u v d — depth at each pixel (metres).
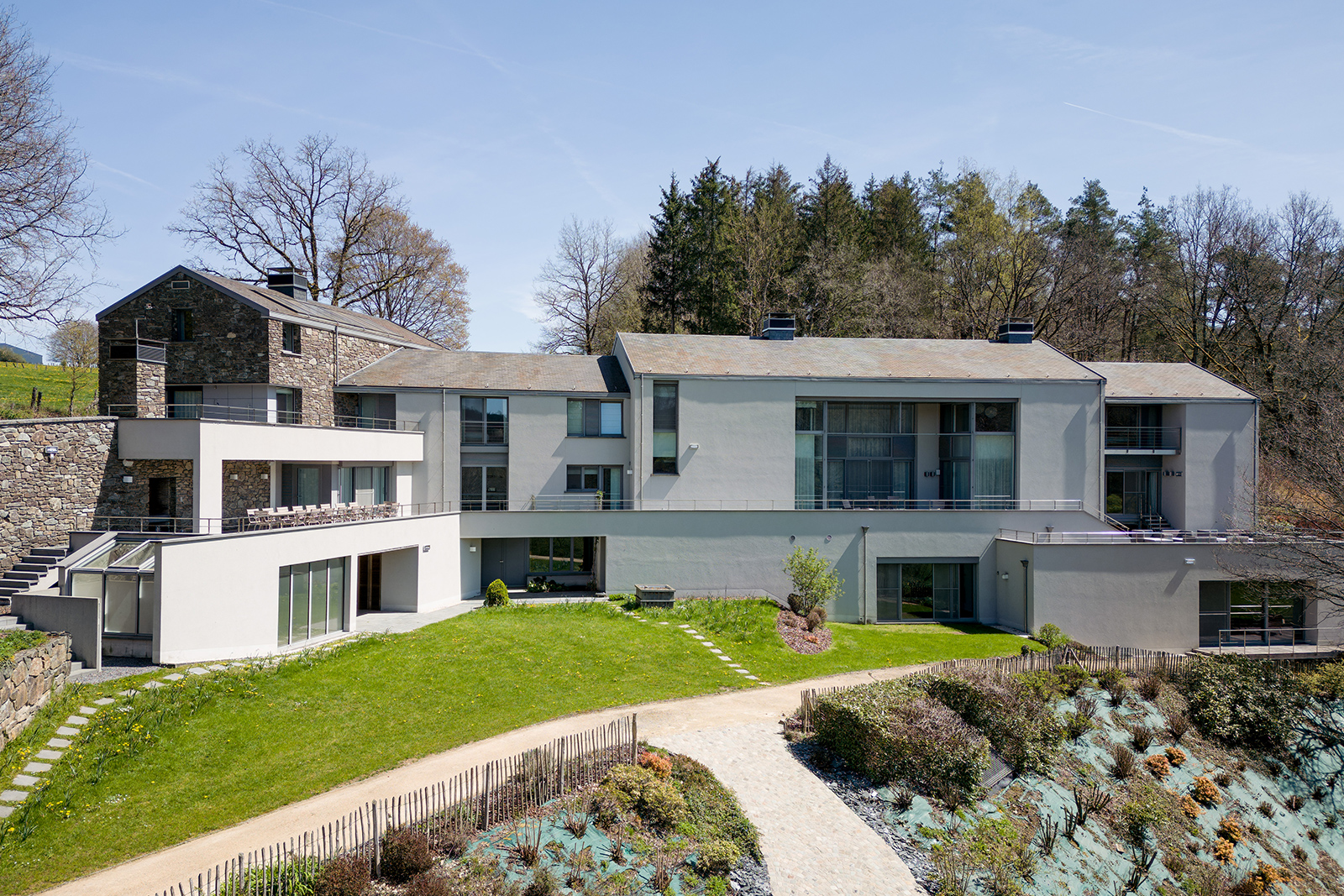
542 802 14.05
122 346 24.42
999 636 30.62
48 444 21.70
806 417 35.31
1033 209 57.75
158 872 12.07
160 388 25.19
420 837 12.08
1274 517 34.31
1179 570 31.38
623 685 21.50
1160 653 26.77
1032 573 30.88
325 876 11.12
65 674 17.42
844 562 32.94
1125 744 21.50
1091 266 53.91
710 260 53.91
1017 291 54.44
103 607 19.77
